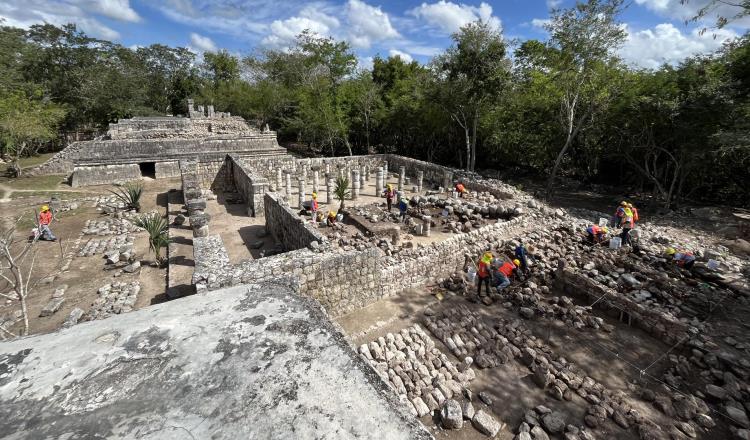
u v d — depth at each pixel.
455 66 25.48
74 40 41.31
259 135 34.38
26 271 12.15
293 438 1.57
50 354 2.01
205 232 14.12
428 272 11.61
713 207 21.48
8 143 24.81
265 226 16.16
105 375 1.86
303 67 48.53
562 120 24.62
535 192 26.70
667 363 8.22
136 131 32.69
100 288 11.05
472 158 28.19
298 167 25.50
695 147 18.67
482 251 12.87
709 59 19.06
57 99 39.78
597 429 6.64
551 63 23.19
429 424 6.82
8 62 37.59
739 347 8.37
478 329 9.30
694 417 6.87
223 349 2.05
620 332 9.22
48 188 22.38
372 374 2.10
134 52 60.34
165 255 13.47
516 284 11.29
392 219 16.53
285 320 2.33
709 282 11.16
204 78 67.56
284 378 1.88
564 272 11.03
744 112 16.80
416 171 26.78
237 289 2.74
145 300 10.62
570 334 9.13
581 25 20.62
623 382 7.73
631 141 22.56
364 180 23.95
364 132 40.56
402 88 37.59
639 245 13.36
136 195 18.73
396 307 10.38
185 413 1.66
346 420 1.70
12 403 1.69
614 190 27.39
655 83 20.33
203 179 23.56
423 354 8.40
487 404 7.21
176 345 2.07
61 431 1.54
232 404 1.71
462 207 17.16
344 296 9.98
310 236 11.22
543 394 7.44
